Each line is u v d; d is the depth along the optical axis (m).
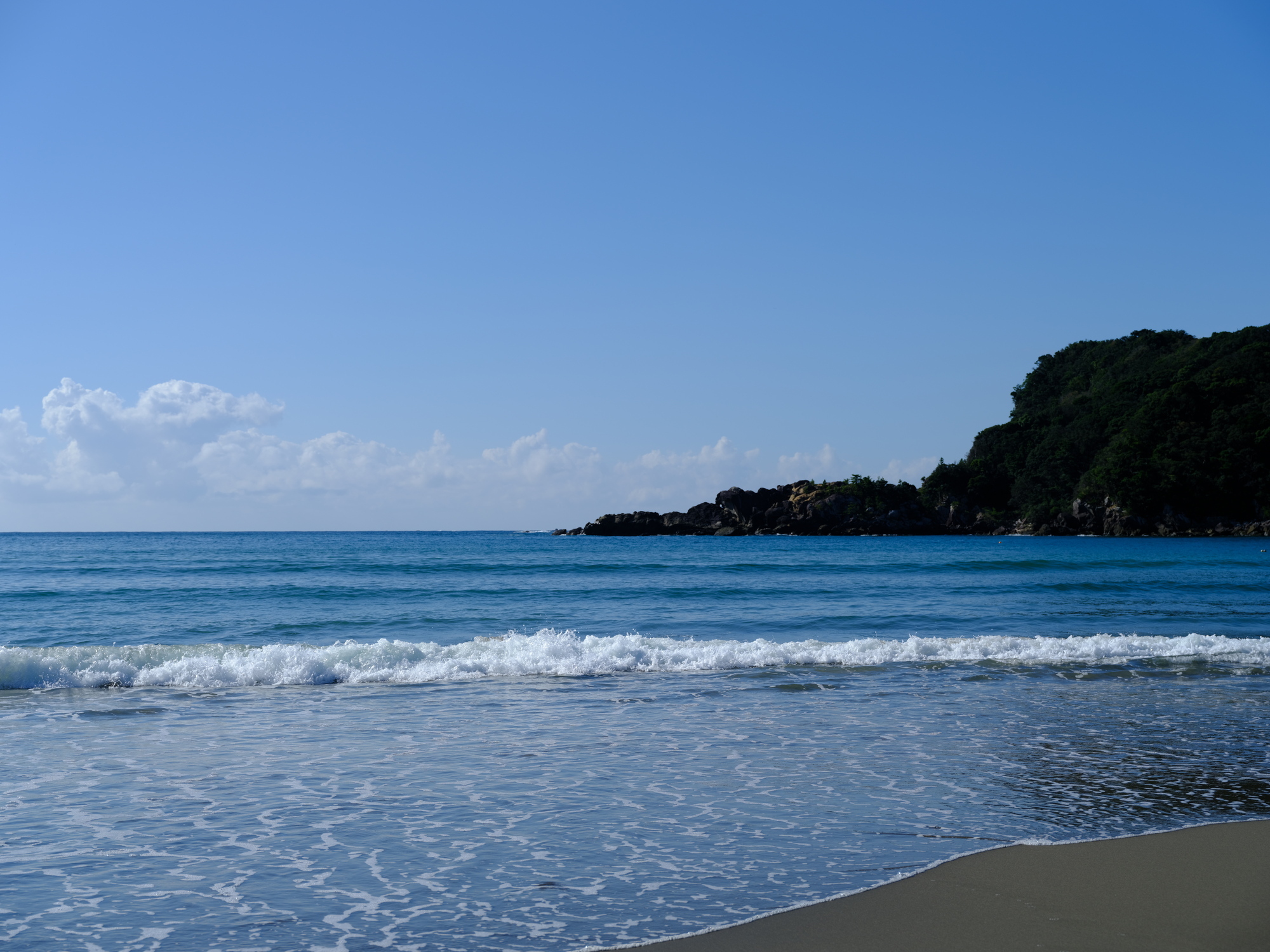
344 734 10.88
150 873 6.31
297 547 96.06
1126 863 6.55
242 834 7.17
